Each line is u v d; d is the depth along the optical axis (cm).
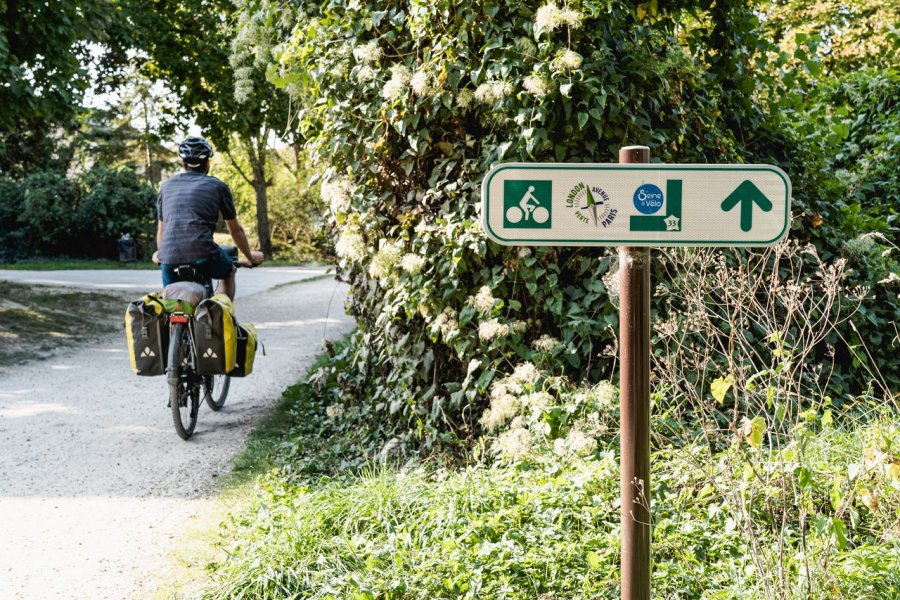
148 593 336
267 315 1341
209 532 396
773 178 210
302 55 505
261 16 614
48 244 2866
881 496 307
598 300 435
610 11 410
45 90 1125
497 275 437
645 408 213
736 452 313
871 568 277
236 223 618
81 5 1138
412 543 332
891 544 296
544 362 428
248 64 737
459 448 446
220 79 1716
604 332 430
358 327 556
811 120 616
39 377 802
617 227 212
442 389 468
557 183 212
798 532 313
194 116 1822
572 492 348
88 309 1289
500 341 428
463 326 438
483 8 425
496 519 335
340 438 546
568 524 333
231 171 3812
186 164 610
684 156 478
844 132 613
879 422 366
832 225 540
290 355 938
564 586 297
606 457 365
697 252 423
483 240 425
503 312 445
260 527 365
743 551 300
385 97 462
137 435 589
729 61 545
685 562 301
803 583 264
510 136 433
